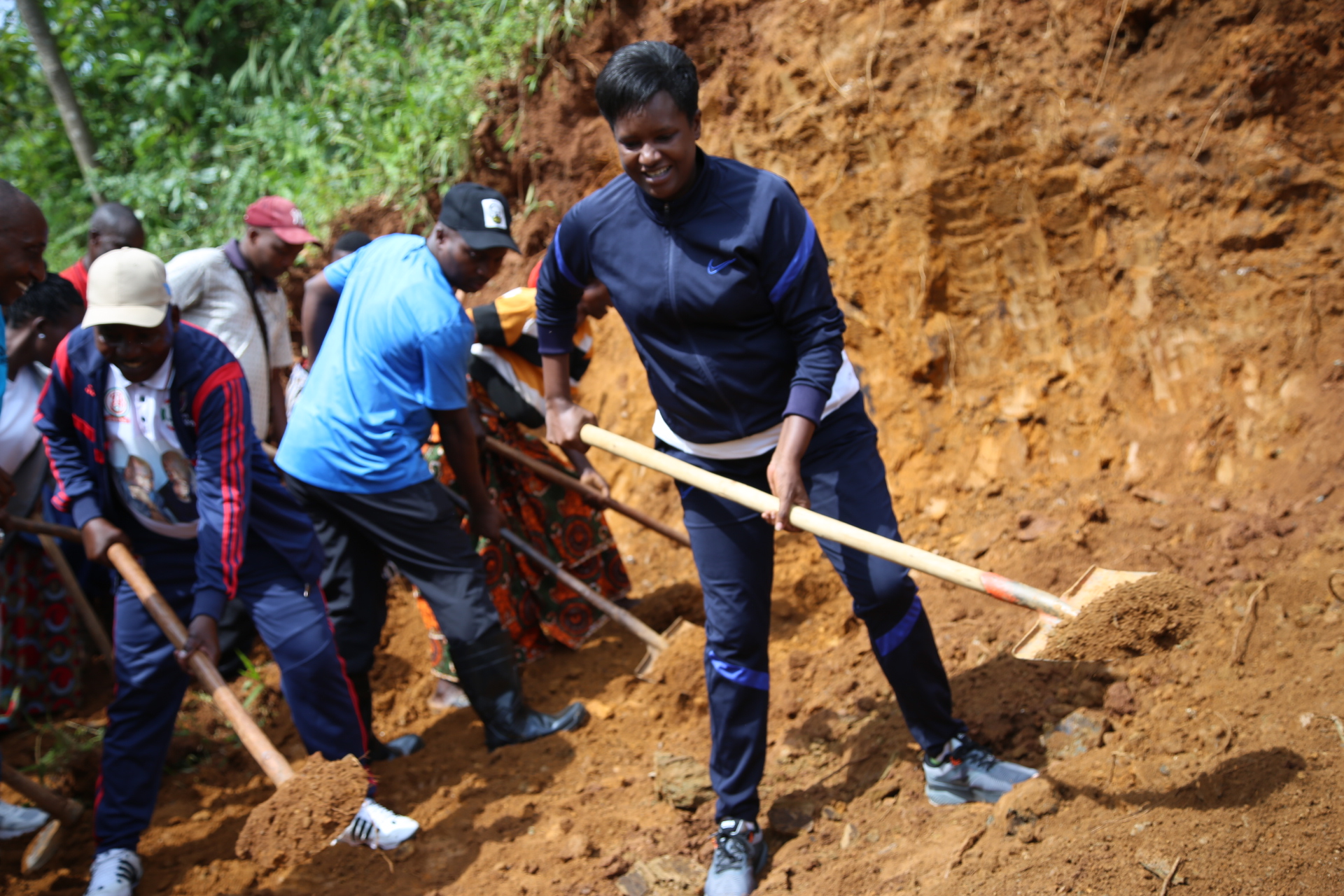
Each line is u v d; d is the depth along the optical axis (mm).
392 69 6746
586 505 4391
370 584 3789
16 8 6934
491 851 3207
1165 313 4172
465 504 4129
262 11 7750
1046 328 4469
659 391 2885
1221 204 4078
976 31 4531
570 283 2922
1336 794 2502
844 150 4785
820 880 2795
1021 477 4324
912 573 4074
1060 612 2404
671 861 3021
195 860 3400
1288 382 3877
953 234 4598
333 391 3516
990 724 3207
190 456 3131
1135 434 4152
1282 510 3594
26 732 4273
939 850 2752
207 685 2939
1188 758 2783
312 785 2598
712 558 2857
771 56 5035
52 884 3332
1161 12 4172
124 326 2885
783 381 2785
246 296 4355
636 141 2494
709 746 3570
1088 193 4312
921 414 4617
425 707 4238
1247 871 2346
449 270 3529
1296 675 2971
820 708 3559
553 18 5590
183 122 7613
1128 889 2373
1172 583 2359
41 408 3203
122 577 3174
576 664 4297
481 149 5887
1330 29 3920
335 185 6430
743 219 2578
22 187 7445
